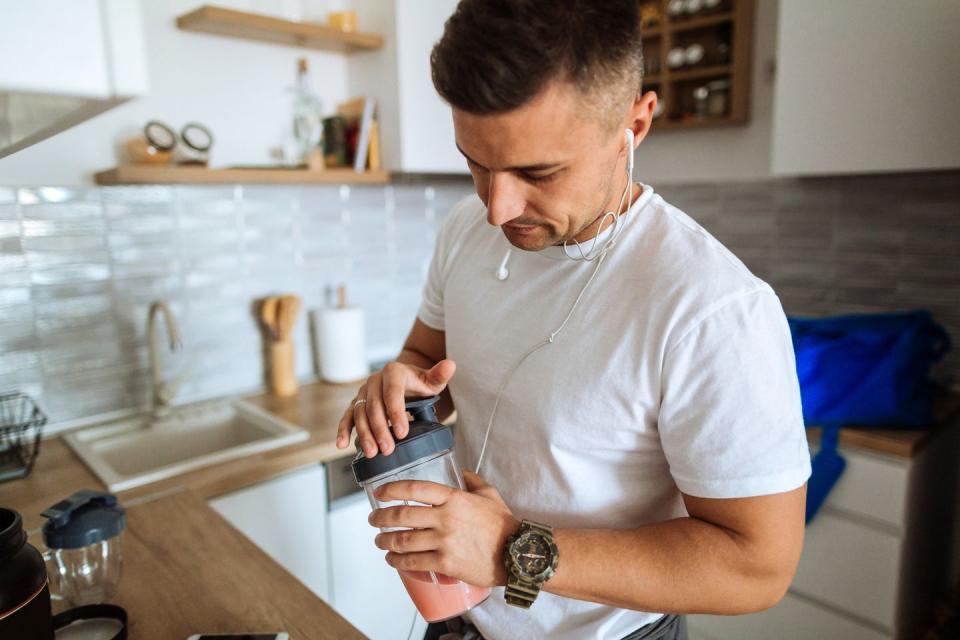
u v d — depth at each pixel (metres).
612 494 0.78
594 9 0.55
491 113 0.55
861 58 1.64
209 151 1.73
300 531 1.54
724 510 0.66
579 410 0.75
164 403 1.73
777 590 0.66
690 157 2.34
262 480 1.46
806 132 1.76
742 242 2.26
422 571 0.68
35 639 0.59
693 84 2.25
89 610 0.80
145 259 1.75
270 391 1.99
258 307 1.97
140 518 1.11
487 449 0.87
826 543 1.74
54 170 1.59
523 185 0.62
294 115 1.88
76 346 1.67
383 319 2.28
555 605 0.82
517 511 0.83
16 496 1.29
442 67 0.57
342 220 2.12
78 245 1.64
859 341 1.66
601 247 0.76
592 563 0.66
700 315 0.67
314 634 0.79
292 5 1.95
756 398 0.64
